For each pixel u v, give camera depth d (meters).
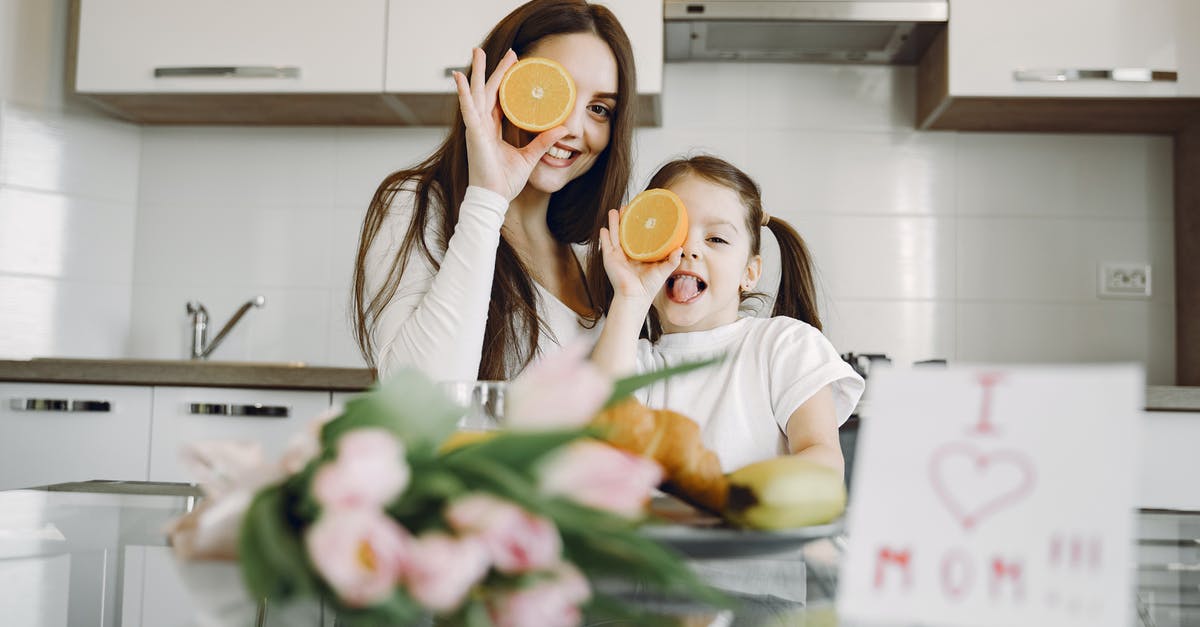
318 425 0.37
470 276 1.10
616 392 0.38
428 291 1.20
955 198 2.63
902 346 2.61
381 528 0.31
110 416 2.11
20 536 0.65
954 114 2.49
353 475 0.31
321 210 2.71
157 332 2.71
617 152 1.39
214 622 0.42
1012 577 0.36
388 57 2.38
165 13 2.43
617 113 1.38
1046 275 2.61
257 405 2.09
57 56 2.57
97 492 0.90
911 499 0.38
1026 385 0.37
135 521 0.71
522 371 1.25
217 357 2.68
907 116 2.65
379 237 1.37
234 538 0.38
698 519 0.49
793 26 2.39
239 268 2.71
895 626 0.39
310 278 2.69
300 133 2.73
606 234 1.16
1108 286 2.60
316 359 2.68
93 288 2.64
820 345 1.10
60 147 2.57
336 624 0.37
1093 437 0.36
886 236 2.63
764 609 0.45
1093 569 0.35
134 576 0.54
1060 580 0.35
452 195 1.32
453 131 1.36
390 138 2.71
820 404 1.05
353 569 0.30
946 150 2.64
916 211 2.63
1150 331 2.60
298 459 0.36
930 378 0.39
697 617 0.43
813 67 2.67
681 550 0.48
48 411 2.12
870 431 0.39
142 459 2.10
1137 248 2.61
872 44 2.51
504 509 0.33
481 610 0.34
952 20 2.33
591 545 0.36
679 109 2.67
